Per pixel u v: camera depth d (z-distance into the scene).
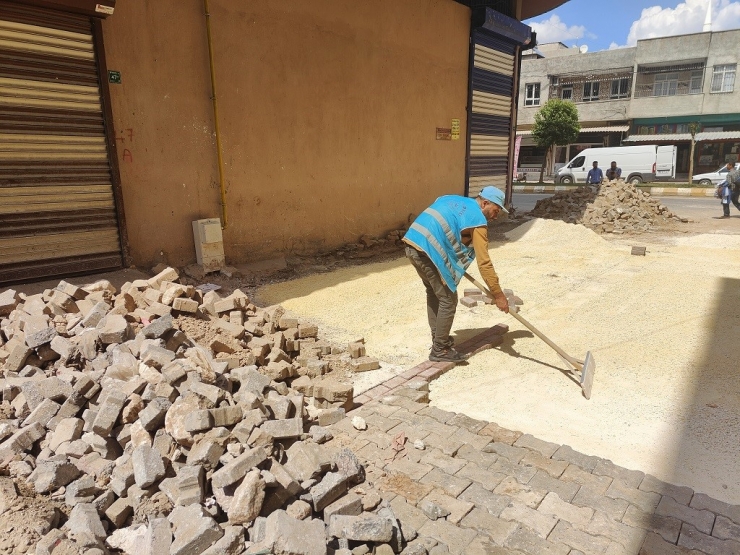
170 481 2.37
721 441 3.24
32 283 5.51
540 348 4.85
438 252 4.11
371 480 2.73
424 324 5.53
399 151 10.11
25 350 3.29
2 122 5.18
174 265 6.77
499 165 13.90
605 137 34.97
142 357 2.98
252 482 2.24
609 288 6.81
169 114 6.43
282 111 7.74
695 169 33.31
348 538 2.19
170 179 6.56
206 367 3.04
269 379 3.23
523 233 10.72
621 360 4.53
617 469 2.85
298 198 8.19
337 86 8.55
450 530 2.39
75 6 5.30
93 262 5.95
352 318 5.71
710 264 8.09
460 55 11.51
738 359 4.47
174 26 6.34
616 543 2.31
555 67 36.00
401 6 9.60
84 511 2.21
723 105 31.12
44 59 5.36
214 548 2.03
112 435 2.68
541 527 2.41
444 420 3.38
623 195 12.84
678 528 2.39
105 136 5.89
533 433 3.37
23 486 2.35
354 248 8.99
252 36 7.18
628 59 33.56
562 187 26.52
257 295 6.47
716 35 30.61
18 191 5.35
